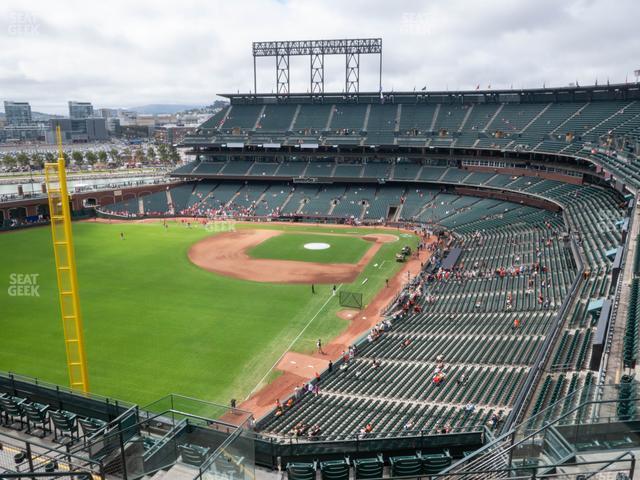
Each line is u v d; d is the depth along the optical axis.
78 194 95.38
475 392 28.92
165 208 99.94
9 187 123.94
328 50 105.62
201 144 106.62
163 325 44.12
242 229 86.56
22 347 39.09
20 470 12.88
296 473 15.80
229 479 12.34
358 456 17.78
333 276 59.75
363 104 106.75
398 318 45.38
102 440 13.77
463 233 73.00
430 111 100.19
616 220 48.19
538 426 13.22
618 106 75.69
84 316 45.81
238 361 37.56
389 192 97.12
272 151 105.75
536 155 80.00
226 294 52.91
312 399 31.11
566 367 25.44
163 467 12.52
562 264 47.59
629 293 29.16
